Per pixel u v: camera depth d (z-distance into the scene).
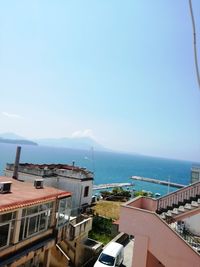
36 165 37.88
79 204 34.81
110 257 22.89
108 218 35.31
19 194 18.81
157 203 16.22
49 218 20.47
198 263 12.09
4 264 15.59
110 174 153.50
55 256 22.03
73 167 40.38
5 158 179.75
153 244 12.99
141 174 170.12
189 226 25.22
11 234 16.55
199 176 29.42
